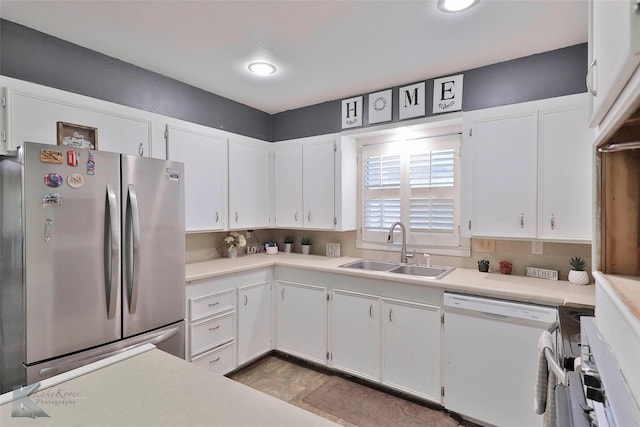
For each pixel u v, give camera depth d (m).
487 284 2.12
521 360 1.91
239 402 0.89
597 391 0.70
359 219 3.25
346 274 2.62
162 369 1.07
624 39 0.54
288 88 2.91
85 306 1.74
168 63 2.43
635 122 0.74
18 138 1.81
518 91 2.32
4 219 1.73
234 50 2.23
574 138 1.98
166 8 1.77
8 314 1.68
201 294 2.46
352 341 2.61
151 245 2.03
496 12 1.79
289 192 3.38
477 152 2.29
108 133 2.20
